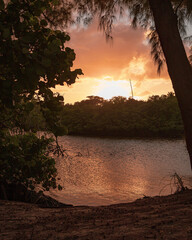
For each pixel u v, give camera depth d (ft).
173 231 7.61
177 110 210.18
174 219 9.04
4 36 4.60
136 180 75.36
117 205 16.11
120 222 9.51
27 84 5.18
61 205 20.49
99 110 265.54
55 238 7.88
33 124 12.19
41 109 5.91
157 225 8.46
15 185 19.49
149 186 66.08
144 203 14.99
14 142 13.65
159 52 23.18
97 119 262.26
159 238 7.06
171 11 18.69
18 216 11.58
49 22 17.03
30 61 4.71
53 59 4.91
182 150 134.72
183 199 14.20
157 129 209.77
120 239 7.28
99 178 78.69
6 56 4.83
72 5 20.53
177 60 18.11
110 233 8.00
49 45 4.71
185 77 17.99
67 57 5.36
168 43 18.31
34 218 11.24
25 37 4.75
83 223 9.88
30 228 9.30
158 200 15.72
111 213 12.03
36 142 14.93
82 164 102.47
